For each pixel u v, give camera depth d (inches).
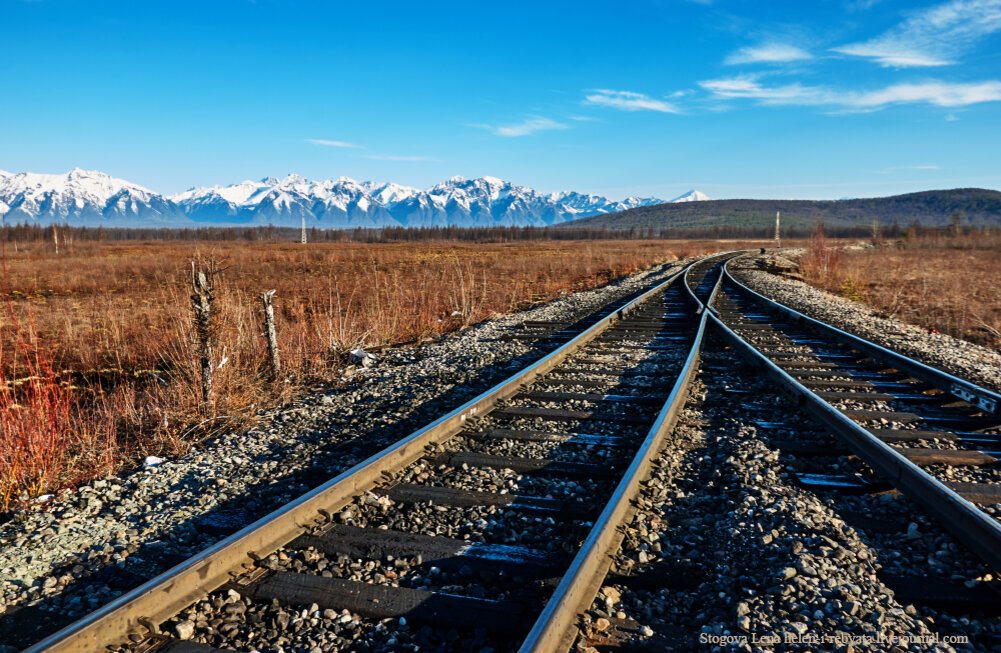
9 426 191.2
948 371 315.6
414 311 520.1
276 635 103.0
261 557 122.8
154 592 102.6
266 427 232.2
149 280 1037.2
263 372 331.6
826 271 1051.9
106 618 94.2
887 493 152.6
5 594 120.9
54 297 783.1
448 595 110.7
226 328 324.2
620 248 3139.8
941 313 589.6
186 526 149.3
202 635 102.0
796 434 198.7
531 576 118.8
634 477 150.6
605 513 126.7
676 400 223.1
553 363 305.9
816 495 155.3
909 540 132.6
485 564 122.7
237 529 148.6
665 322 469.1
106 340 435.2
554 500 152.2
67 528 148.9
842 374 293.3
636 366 310.8
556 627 93.7
